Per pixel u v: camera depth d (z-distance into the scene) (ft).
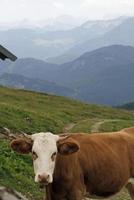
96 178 50.78
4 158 78.02
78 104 397.60
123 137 55.88
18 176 71.36
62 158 47.19
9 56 125.90
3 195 43.21
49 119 199.62
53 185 47.62
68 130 198.80
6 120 143.64
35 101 355.56
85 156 50.08
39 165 43.62
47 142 44.62
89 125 243.60
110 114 370.94
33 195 66.08
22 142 45.62
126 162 54.19
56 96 426.10
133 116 396.16
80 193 48.98
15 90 410.31
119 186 53.47
